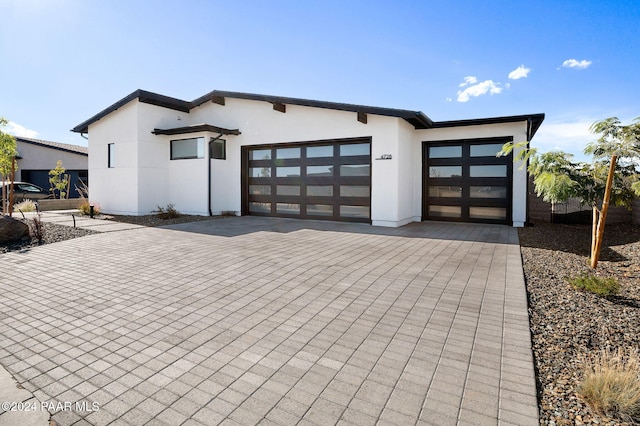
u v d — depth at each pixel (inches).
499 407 77.7
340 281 177.3
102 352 105.4
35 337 115.7
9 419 74.4
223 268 203.0
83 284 173.6
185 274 190.9
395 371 93.6
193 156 481.7
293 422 73.3
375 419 74.1
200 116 519.2
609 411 76.0
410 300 149.4
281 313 135.9
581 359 98.9
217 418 74.9
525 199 375.6
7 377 91.5
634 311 131.9
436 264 211.6
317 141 426.0
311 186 441.4
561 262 213.3
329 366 96.5
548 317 129.9
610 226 363.6
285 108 445.1
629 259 215.0
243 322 127.6
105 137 499.5
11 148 366.0
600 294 150.3
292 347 108.1
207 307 142.7
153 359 101.1
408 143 411.2
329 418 74.5
